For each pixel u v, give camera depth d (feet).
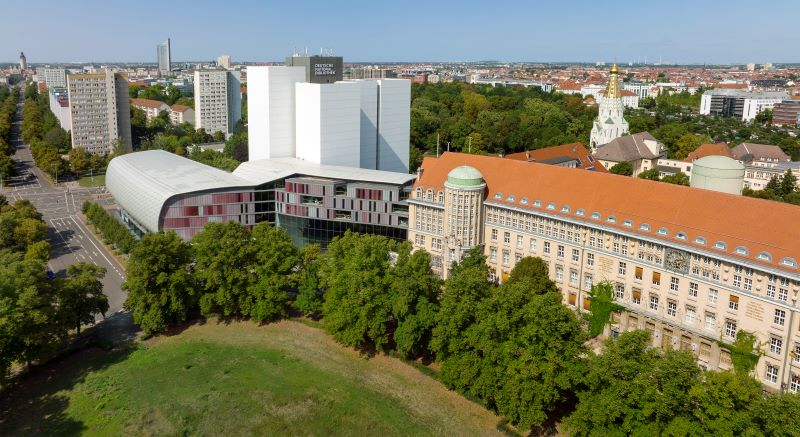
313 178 570.87
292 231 572.10
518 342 300.20
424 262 361.10
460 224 456.04
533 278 397.39
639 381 256.52
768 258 323.37
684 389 252.83
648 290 377.50
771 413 230.68
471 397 325.01
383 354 371.15
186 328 409.69
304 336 394.52
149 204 558.15
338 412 313.94
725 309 342.44
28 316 328.08
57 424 306.35
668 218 370.73
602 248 398.62
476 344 311.88
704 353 354.74
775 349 324.19
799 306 311.27
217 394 329.72
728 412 240.94
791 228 326.24
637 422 258.57
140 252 393.29
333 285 379.96
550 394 282.97
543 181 441.68
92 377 349.61
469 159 491.72
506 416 308.19
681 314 363.35
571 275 418.72
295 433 298.15
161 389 335.88
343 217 547.08
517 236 447.83
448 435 297.53
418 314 350.64
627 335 272.31
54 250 584.40
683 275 358.02
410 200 496.23
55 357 372.99
